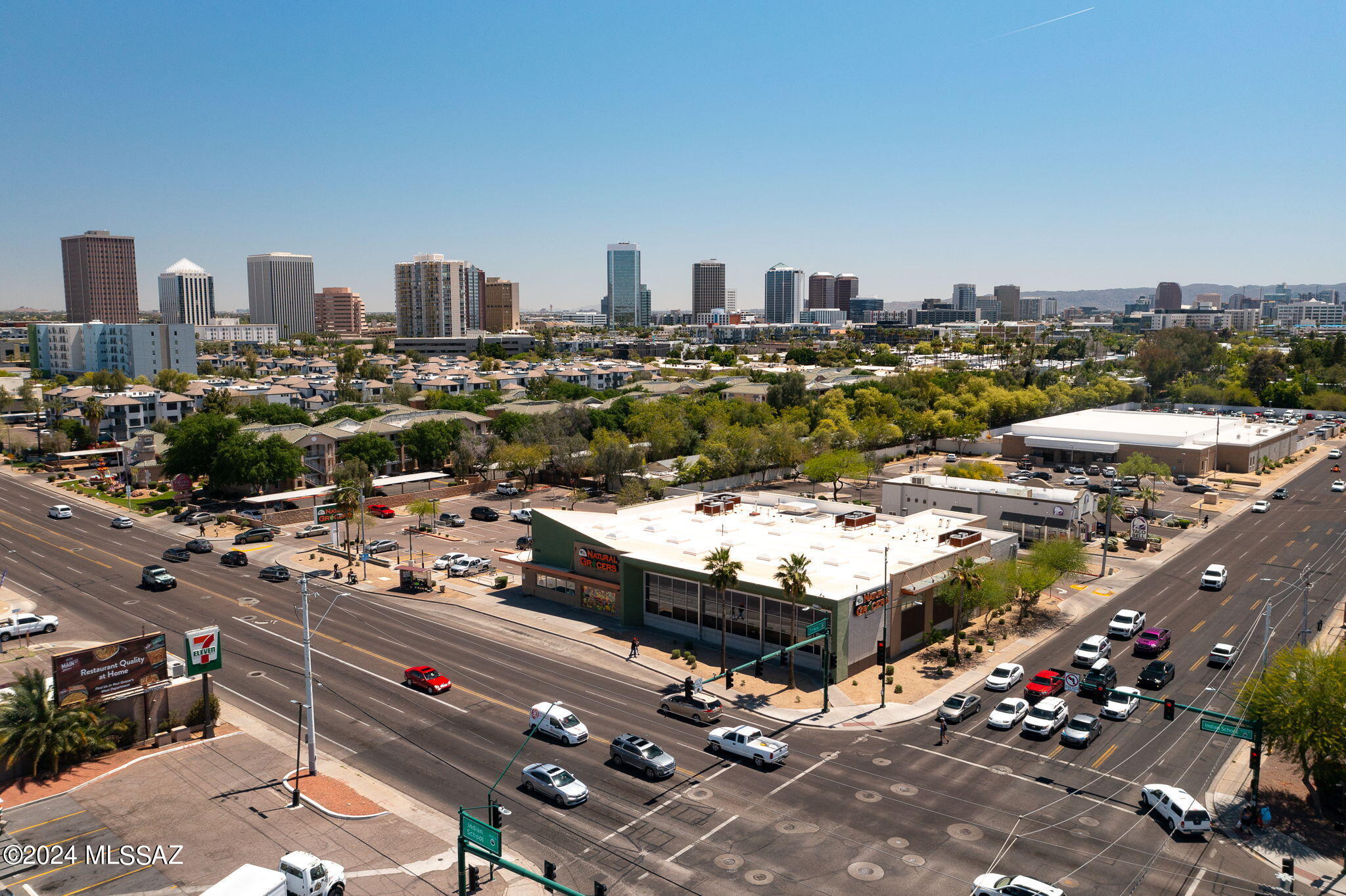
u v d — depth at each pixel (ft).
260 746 156.56
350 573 269.64
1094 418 556.92
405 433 452.35
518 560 261.85
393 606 246.47
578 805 134.21
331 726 164.66
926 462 530.68
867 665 199.62
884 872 116.06
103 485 418.51
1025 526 302.86
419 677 182.91
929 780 144.25
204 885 113.09
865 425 525.75
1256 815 131.13
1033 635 223.71
